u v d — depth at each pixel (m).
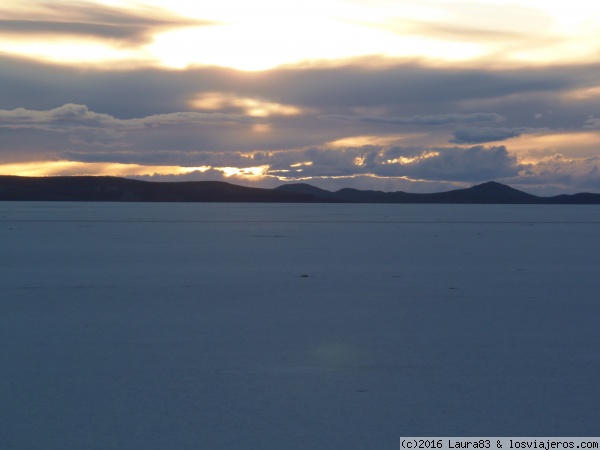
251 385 10.69
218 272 25.06
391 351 12.77
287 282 22.30
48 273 24.59
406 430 8.96
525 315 16.34
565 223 71.62
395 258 30.62
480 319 15.83
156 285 21.48
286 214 100.25
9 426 8.98
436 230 55.56
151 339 13.70
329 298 18.94
